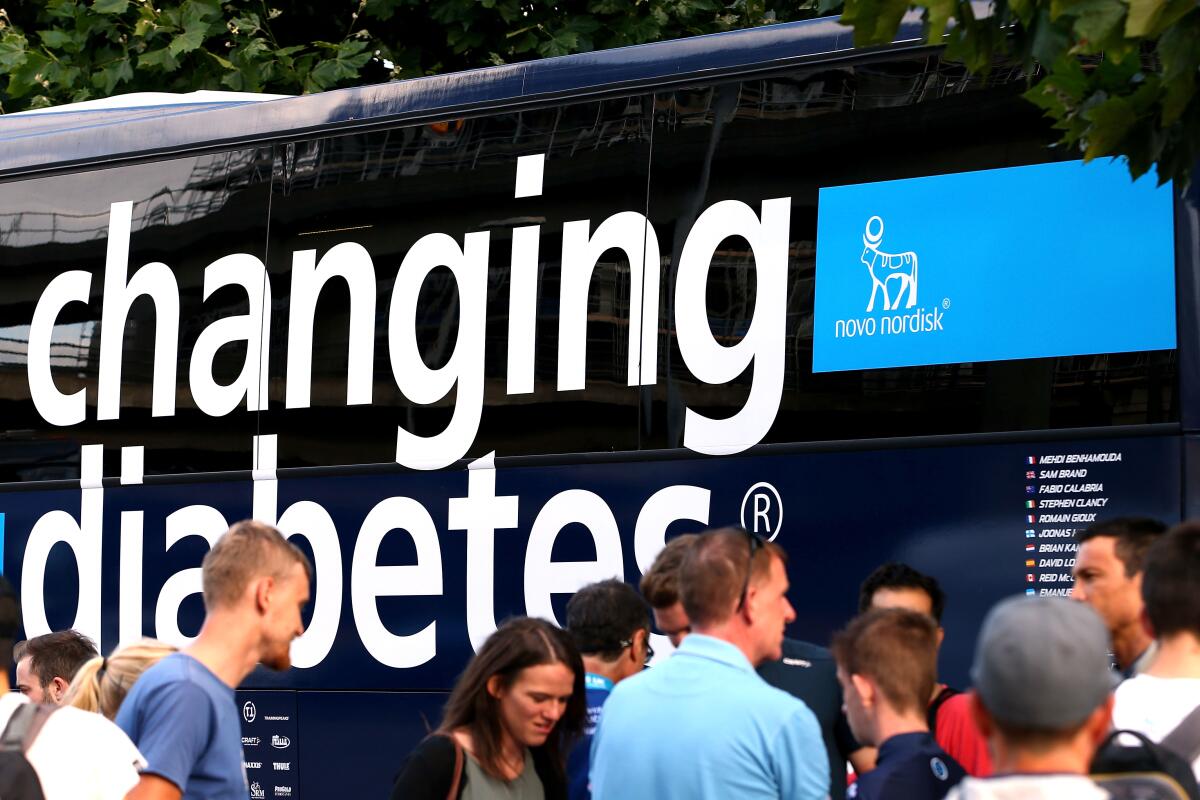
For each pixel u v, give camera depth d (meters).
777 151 13.45
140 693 9.42
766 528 13.07
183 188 16.16
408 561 14.58
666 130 13.95
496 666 9.64
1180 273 11.90
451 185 14.81
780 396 13.16
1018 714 5.88
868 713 8.55
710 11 23.91
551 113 14.46
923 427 12.59
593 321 14.02
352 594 14.81
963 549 12.34
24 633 16.36
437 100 15.02
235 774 9.57
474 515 14.30
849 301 12.99
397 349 14.84
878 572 11.20
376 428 14.85
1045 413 12.18
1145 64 11.52
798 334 13.16
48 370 16.55
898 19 9.41
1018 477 12.22
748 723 8.77
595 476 13.83
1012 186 12.48
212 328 15.80
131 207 16.39
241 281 15.71
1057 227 12.30
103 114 17.20
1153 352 11.92
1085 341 12.12
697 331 13.56
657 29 23.56
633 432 13.73
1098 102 9.86
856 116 13.17
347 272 15.18
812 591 12.83
